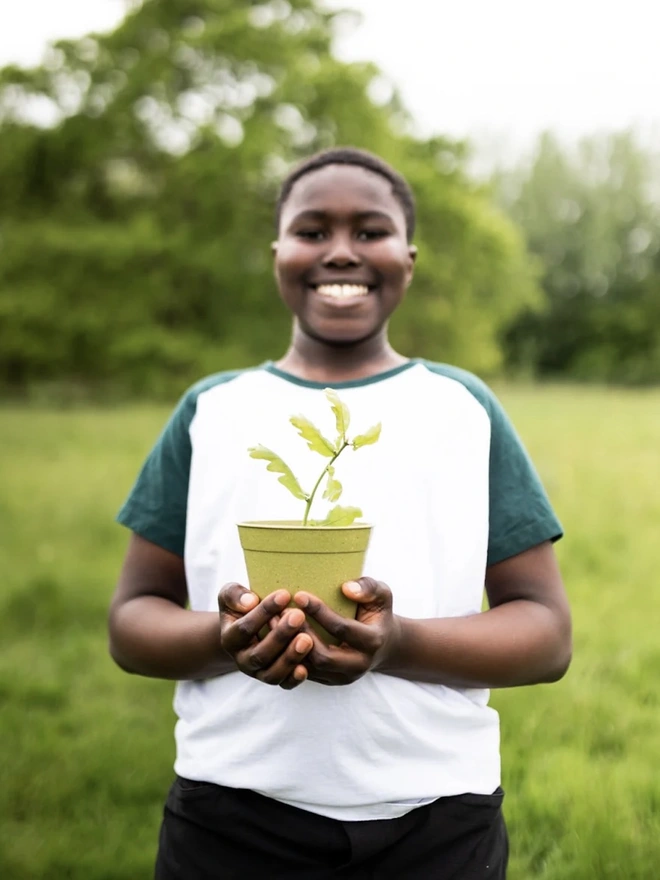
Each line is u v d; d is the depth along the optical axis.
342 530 1.40
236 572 1.79
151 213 29.39
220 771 1.70
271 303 28.88
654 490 9.79
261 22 29.61
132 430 18.27
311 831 1.65
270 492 1.81
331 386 1.91
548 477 10.45
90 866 3.02
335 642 1.40
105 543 7.91
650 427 17.48
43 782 3.54
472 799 1.70
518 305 36.69
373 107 27.80
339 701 1.65
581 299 49.44
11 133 29.02
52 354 28.67
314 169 2.05
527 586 1.82
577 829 3.09
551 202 49.09
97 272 28.34
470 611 1.77
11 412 23.92
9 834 3.21
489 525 1.84
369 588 1.42
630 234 49.72
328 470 1.49
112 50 29.72
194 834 1.74
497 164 51.31
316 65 29.11
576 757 3.61
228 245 28.03
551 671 1.75
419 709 1.68
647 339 47.66
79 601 6.04
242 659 1.40
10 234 28.66
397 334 29.52
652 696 4.26
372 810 1.65
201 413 1.95
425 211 28.72
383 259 1.97
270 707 1.67
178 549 1.97
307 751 1.65
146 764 3.70
